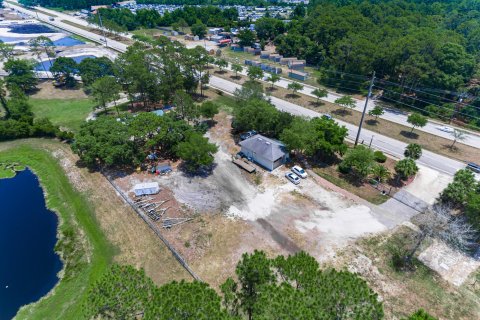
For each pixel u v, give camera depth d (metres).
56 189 55.25
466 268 37.88
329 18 123.25
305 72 113.88
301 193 50.97
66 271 40.28
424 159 60.56
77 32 171.50
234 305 28.06
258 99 70.81
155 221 45.84
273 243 41.72
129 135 55.66
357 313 22.09
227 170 57.22
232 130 71.50
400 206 47.94
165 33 171.38
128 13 186.38
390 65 91.38
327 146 55.91
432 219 39.34
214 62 113.44
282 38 135.12
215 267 38.66
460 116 77.38
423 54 83.50
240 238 42.59
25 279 39.50
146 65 86.56
